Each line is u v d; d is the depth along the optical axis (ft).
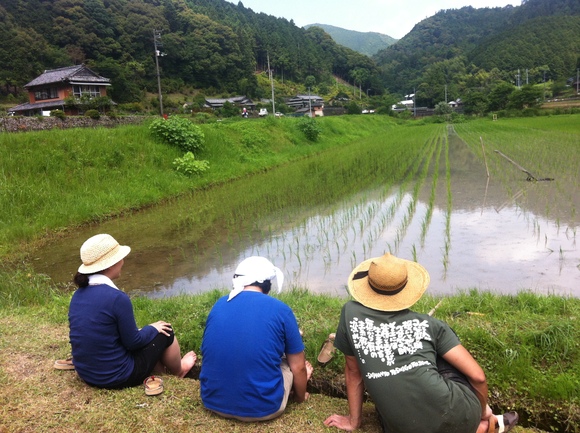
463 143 92.43
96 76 152.35
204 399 9.53
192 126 57.21
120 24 262.88
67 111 130.00
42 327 14.98
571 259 21.01
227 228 31.14
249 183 49.83
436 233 26.78
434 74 410.72
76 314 10.32
